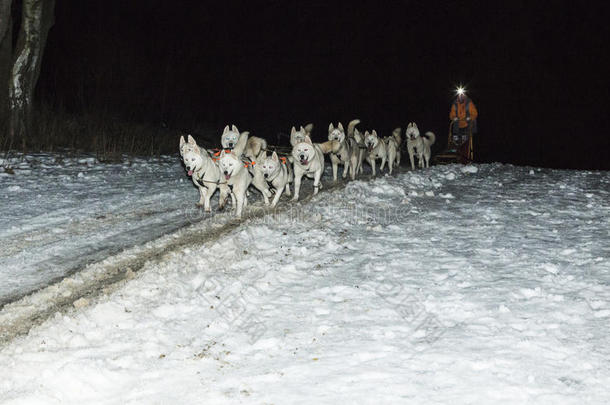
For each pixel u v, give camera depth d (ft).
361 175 48.34
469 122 56.54
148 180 43.01
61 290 20.26
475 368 14.43
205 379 14.53
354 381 13.99
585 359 14.67
